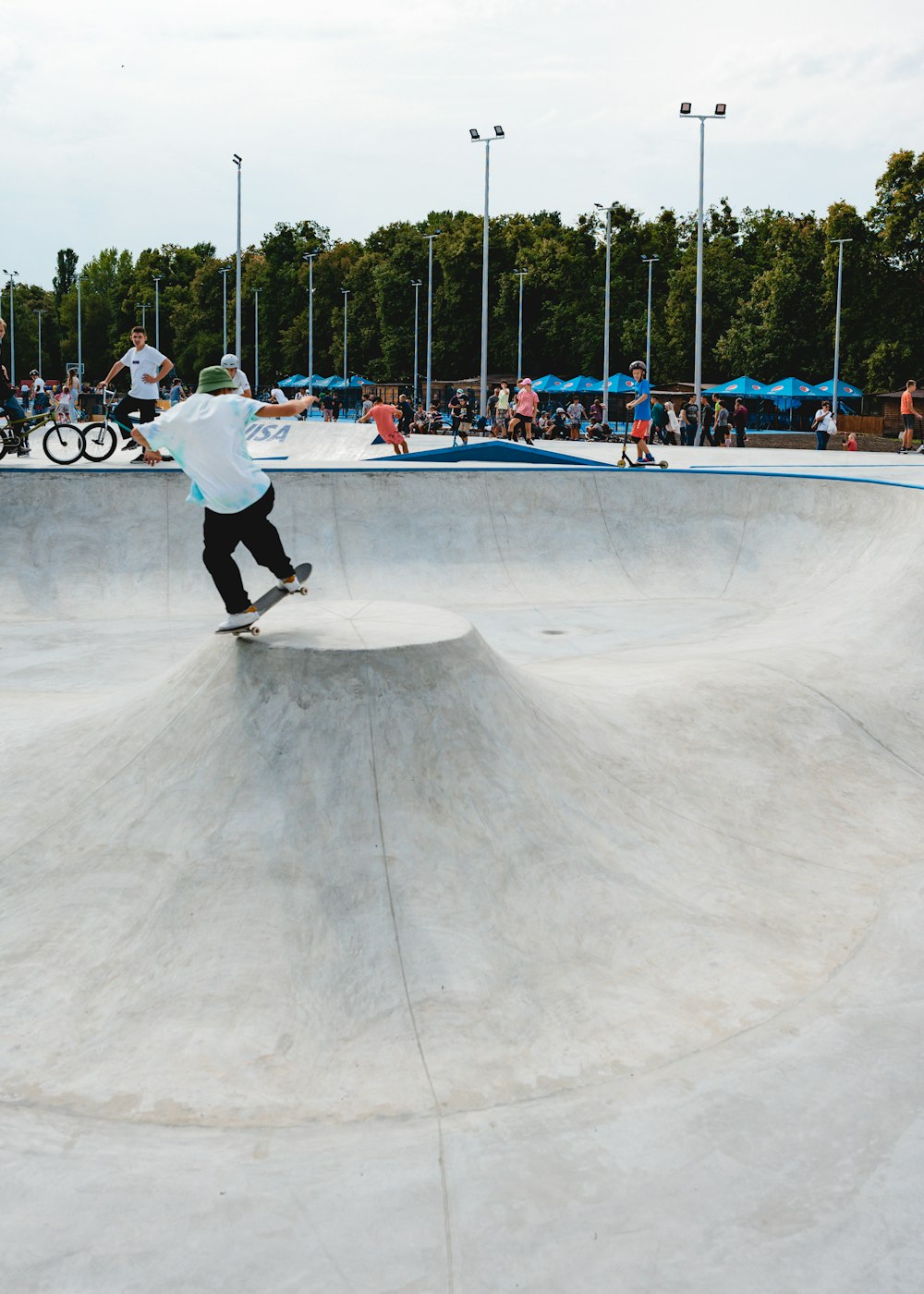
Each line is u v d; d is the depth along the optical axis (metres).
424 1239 3.15
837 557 12.54
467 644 5.89
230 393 5.57
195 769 5.32
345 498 12.90
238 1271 3.04
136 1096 3.84
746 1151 3.53
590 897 5.05
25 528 11.96
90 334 119.12
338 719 5.31
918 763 7.20
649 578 12.99
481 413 38.91
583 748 6.17
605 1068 4.01
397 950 4.55
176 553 12.21
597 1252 3.10
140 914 4.71
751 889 5.43
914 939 4.95
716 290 65.25
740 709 7.23
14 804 5.52
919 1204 3.28
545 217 83.75
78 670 9.26
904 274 56.06
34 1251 3.12
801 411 52.47
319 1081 3.95
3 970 4.48
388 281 77.25
